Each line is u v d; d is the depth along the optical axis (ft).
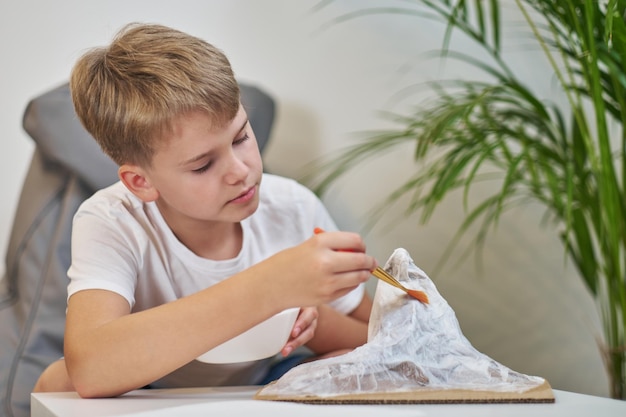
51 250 4.77
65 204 4.85
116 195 3.38
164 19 5.95
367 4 6.01
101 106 2.90
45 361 4.50
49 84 5.89
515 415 1.95
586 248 4.94
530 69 5.98
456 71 6.06
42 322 4.61
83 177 4.84
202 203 2.82
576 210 4.89
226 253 3.52
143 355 2.52
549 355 6.07
